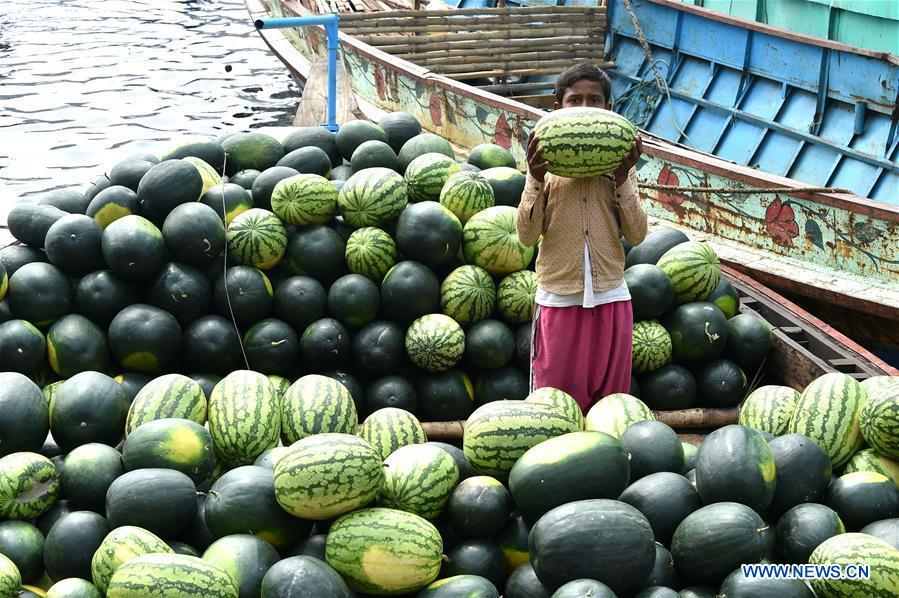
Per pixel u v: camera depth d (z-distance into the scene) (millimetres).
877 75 8945
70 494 4164
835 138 9461
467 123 10148
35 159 13047
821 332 6758
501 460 4070
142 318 5777
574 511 3502
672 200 8625
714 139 10711
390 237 6410
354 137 7438
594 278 5270
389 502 3943
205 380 5941
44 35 18922
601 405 4879
